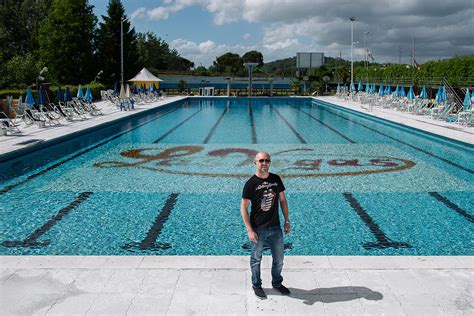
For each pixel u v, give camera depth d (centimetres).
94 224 700
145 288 420
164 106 2923
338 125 1981
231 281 434
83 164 1141
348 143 1468
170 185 928
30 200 828
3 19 5100
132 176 1009
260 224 401
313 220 716
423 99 2288
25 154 1232
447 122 1822
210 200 822
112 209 773
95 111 2209
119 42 4838
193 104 3372
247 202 404
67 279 439
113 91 3198
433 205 791
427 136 1561
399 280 434
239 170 1063
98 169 1082
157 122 2097
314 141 1516
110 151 1323
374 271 454
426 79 3175
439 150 1323
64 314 376
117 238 642
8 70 3678
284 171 1048
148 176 1007
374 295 406
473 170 1060
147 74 3584
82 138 1582
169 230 674
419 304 391
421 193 866
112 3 4822
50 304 392
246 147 1391
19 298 402
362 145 1424
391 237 646
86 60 4559
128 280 436
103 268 462
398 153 1279
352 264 472
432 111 1980
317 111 2758
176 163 1147
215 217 730
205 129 1847
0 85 3556
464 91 2277
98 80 4712
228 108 2991
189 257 490
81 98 2309
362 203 803
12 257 492
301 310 383
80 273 452
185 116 2398
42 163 1154
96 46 4850
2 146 1235
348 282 432
